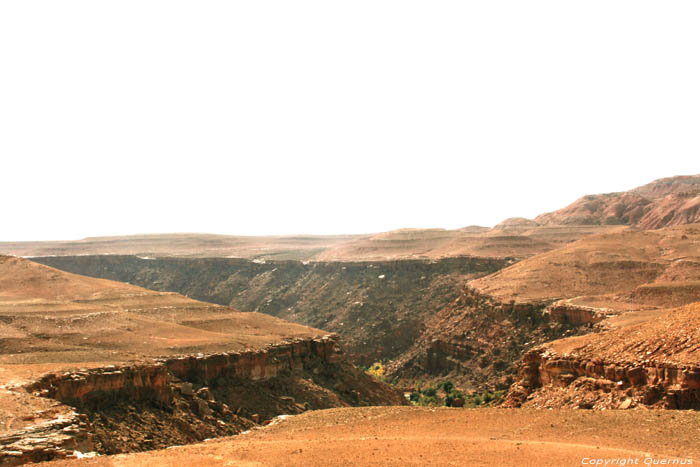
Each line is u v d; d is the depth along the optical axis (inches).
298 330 3978.8
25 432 1647.4
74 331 3189.0
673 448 1513.3
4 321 3225.9
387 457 1535.4
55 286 4244.6
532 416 1892.2
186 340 3275.1
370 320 6117.1
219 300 7849.4
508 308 4640.8
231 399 2942.9
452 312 5447.8
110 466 1464.1
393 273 6924.2
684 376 1946.4
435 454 1549.0
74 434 1697.8
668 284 4205.2
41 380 2123.5
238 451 1619.1
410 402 3863.2
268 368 3292.3
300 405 3120.1
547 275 5172.2
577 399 2203.5
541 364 2539.4
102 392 2299.5
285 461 1518.2
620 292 4429.1
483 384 4106.8
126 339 3166.8
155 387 2486.5
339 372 3735.2
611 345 2332.7
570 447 1550.2
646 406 1966.0
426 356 5012.3
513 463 1455.5
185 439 2329.0
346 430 1919.3
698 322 2138.3
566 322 4104.3
